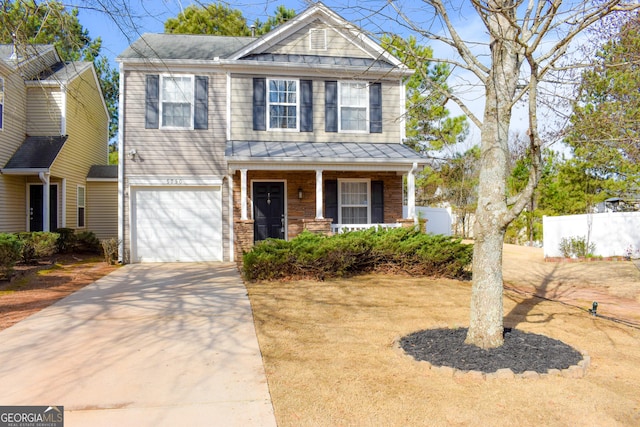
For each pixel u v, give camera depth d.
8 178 15.22
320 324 6.62
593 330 6.43
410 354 5.18
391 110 14.73
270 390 4.29
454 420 3.70
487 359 4.91
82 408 3.93
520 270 12.88
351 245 10.40
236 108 14.01
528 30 5.27
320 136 14.33
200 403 4.03
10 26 8.83
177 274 11.47
